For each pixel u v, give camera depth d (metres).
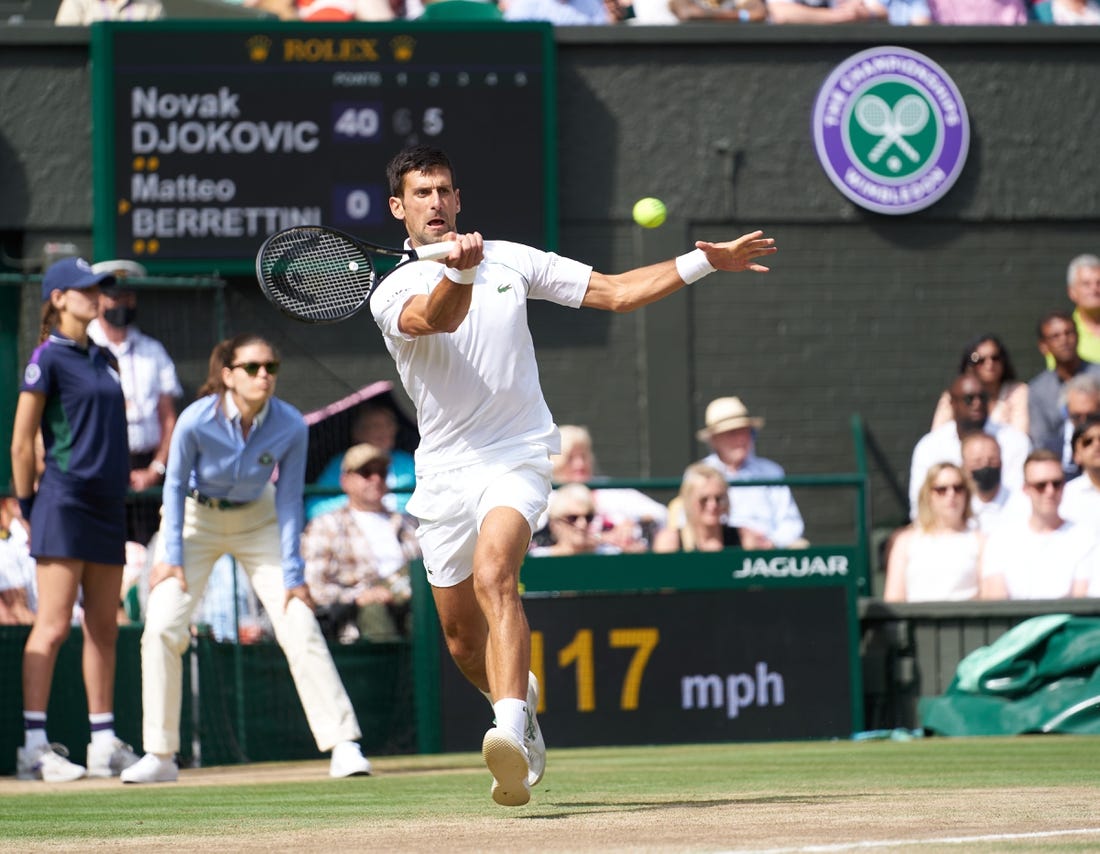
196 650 27.72
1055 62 40.47
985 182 40.25
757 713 29.30
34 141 37.97
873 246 40.03
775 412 39.59
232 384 23.16
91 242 38.22
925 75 39.94
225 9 38.94
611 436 39.09
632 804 15.35
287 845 12.11
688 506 30.84
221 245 37.50
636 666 29.06
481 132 38.12
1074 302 39.19
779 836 11.58
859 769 20.67
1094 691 28.00
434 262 15.16
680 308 39.31
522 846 11.24
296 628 23.36
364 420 34.84
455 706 28.69
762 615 29.47
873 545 35.97
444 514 15.08
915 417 39.91
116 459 24.88
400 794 18.50
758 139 39.75
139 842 12.93
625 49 39.47
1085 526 31.38
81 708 27.50
